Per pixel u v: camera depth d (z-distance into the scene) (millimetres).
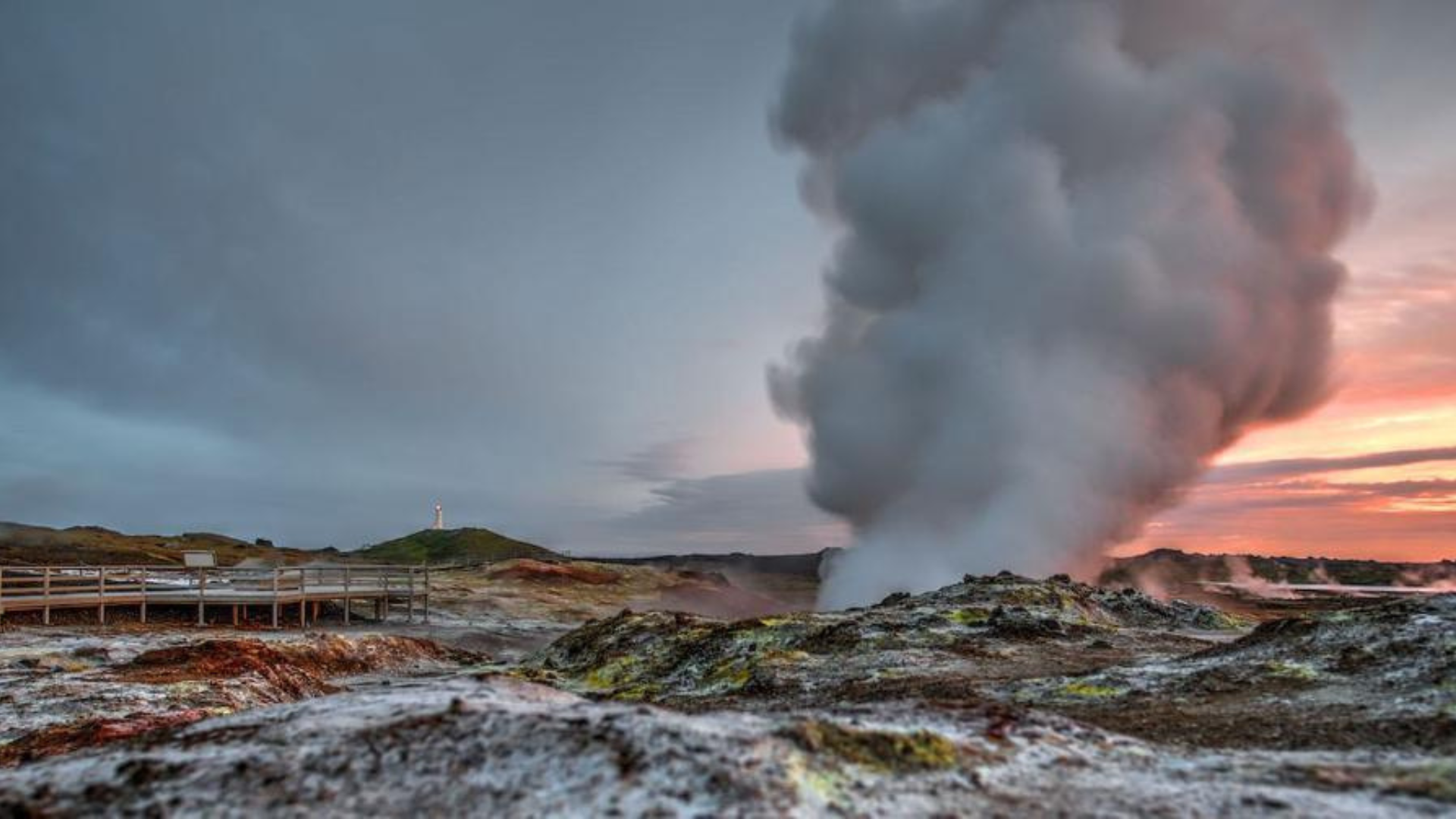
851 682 18250
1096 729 11086
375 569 50062
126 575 47156
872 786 8555
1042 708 14156
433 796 8328
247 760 9258
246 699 20828
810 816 7711
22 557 68875
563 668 28328
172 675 22391
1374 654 14734
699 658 23938
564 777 8492
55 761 10656
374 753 9250
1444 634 14602
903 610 26047
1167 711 13289
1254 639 17641
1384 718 11656
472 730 9602
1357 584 91562
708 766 8469
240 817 8086
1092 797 8461
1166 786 8844
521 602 63781
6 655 25250
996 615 23391
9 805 8477
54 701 18797
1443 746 10203
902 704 12102
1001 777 9031
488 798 8227
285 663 28031
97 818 8180
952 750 9523
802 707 16188
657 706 12008
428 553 137500
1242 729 11734
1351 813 7906
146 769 9094
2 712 17891
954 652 20609
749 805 7805
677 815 7703
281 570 42031
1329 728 11406
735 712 11430
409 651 35062
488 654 39281
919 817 7852
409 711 11219
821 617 26438
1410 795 8391
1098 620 26297
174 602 39188
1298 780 8992
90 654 26250
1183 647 20906
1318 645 15969
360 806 8195
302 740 9969
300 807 8219
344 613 47812
